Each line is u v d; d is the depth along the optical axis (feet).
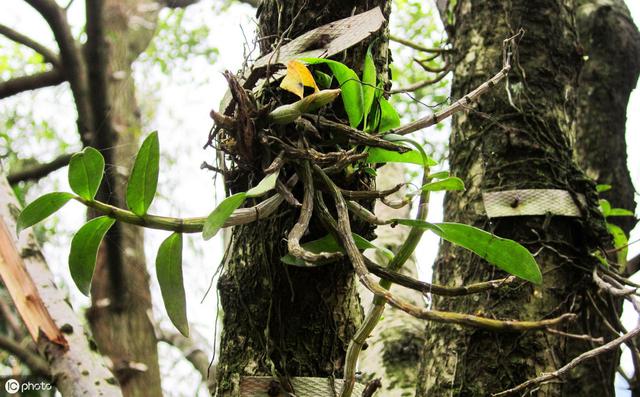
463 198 3.54
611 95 5.46
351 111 2.43
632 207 5.35
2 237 3.49
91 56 7.51
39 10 7.38
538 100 3.58
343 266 2.54
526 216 3.32
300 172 2.24
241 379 2.40
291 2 2.63
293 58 2.46
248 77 2.51
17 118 8.96
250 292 2.54
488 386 3.15
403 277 2.24
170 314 2.27
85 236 2.28
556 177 3.41
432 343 3.44
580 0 5.72
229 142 2.37
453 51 4.00
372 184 2.60
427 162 2.46
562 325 3.21
